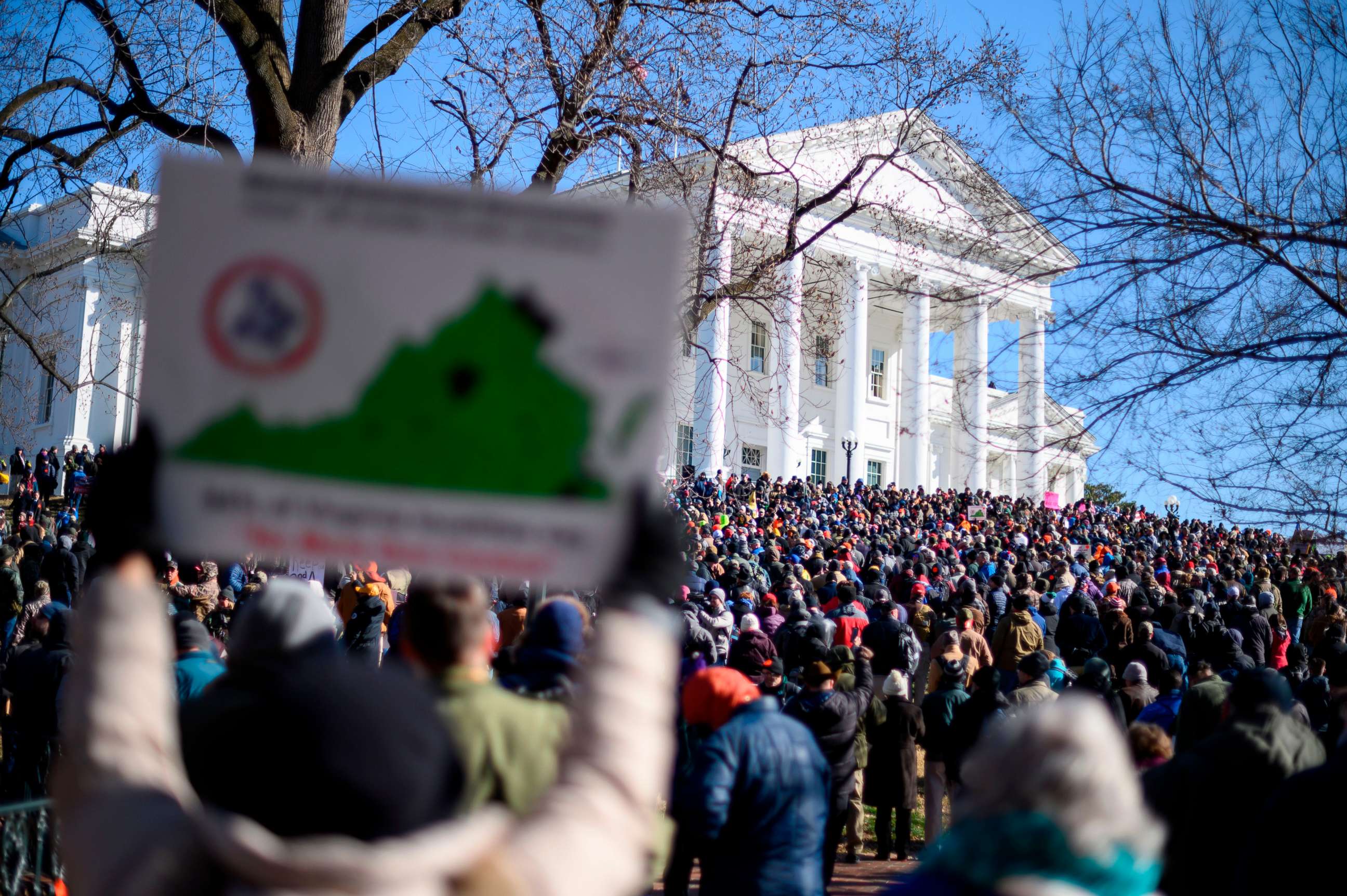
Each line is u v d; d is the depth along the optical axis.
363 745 1.37
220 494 1.71
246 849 1.29
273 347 1.70
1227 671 10.26
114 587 1.70
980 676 9.65
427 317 1.68
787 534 29.36
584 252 1.67
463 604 3.29
